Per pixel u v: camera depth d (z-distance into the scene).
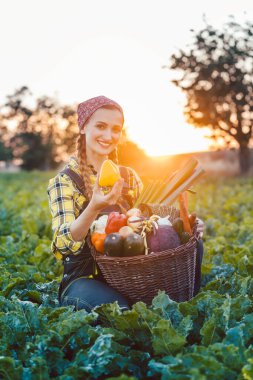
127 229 3.31
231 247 6.04
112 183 3.29
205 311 3.27
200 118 34.19
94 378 2.78
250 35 31.94
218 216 9.58
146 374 2.86
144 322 3.07
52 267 5.39
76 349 3.00
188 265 3.32
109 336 2.87
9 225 8.43
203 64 32.91
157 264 3.20
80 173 3.75
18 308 3.28
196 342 3.21
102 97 3.75
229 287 3.90
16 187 21.50
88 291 3.39
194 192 3.74
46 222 8.20
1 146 75.31
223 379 2.61
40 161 75.75
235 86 32.72
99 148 3.72
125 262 3.18
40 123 76.69
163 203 3.69
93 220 3.33
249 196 13.17
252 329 3.00
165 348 2.88
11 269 5.11
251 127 34.62
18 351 3.11
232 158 43.53
